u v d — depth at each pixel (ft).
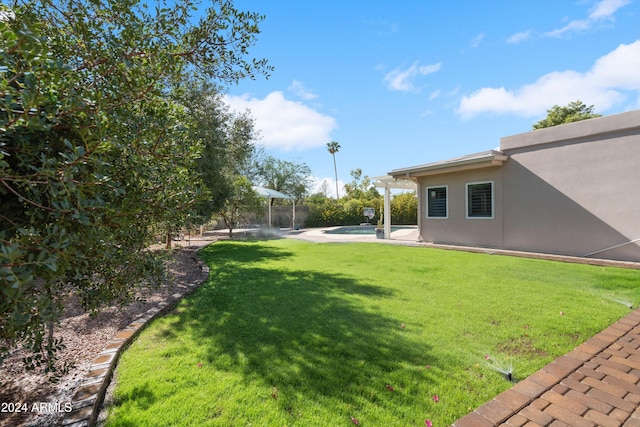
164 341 11.41
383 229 49.19
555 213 29.55
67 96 5.89
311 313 14.05
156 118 8.34
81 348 11.09
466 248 33.50
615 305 14.88
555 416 7.23
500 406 7.59
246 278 21.25
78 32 7.30
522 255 29.40
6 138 5.40
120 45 7.39
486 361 9.76
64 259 5.78
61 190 5.31
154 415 7.33
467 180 36.19
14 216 6.04
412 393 8.13
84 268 7.26
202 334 11.95
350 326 12.49
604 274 21.47
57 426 6.94
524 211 31.63
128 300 9.88
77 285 8.14
